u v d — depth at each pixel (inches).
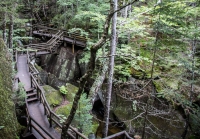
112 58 329.7
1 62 232.7
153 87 342.0
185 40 345.7
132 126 388.5
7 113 195.9
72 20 666.2
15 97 281.6
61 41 663.1
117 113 422.6
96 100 466.6
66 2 678.5
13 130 195.3
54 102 398.9
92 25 629.0
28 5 829.8
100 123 421.7
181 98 316.2
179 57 303.4
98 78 369.4
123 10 497.7
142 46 463.8
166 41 335.0
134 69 425.1
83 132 251.1
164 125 364.5
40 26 801.6
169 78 366.9
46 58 693.3
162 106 367.2
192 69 306.8
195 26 311.6
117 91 434.3
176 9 215.2
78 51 604.7
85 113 247.9
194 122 306.2
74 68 584.7
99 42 142.5
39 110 316.8
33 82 374.9
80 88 158.2
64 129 173.9
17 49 539.2
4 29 445.4
